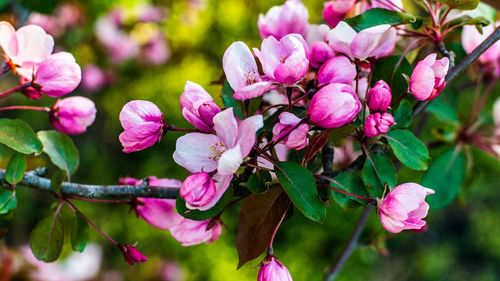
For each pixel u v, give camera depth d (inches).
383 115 28.2
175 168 72.1
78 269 52.2
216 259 66.8
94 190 30.1
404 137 29.1
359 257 68.1
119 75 73.7
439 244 99.3
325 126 27.7
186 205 27.6
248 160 28.3
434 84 28.2
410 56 31.0
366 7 30.9
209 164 27.8
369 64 30.1
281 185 27.9
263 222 28.4
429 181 34.4
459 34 32.8
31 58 29.9
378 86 28.2
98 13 65.1
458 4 29.5
